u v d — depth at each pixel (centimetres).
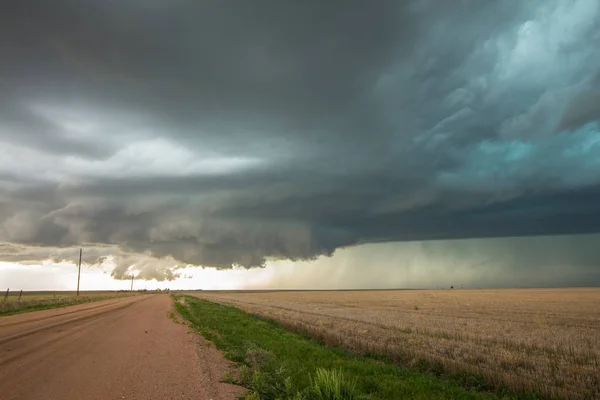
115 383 1002
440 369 1411
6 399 842
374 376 1242
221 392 949
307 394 923
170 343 1795
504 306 5300
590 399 1045
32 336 1870
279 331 2611
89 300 7400
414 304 6050
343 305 5909
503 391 1145
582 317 3506
